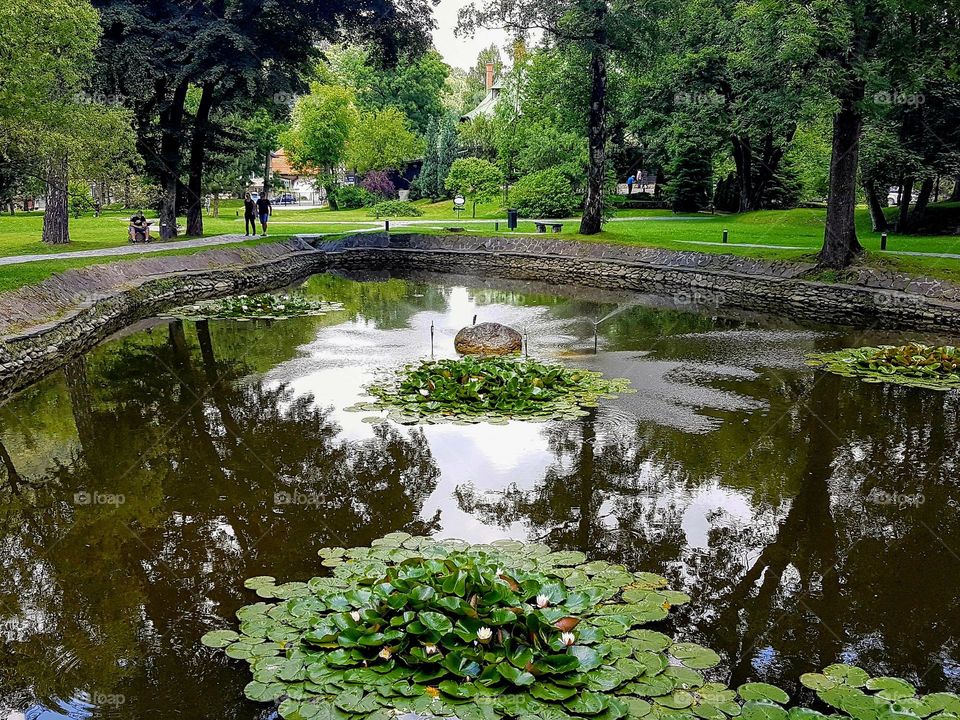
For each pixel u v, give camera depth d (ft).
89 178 77.10
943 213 103.91
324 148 196.13
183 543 26.61
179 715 18.04
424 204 205.05
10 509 29.76
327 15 104.17
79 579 24.47
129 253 83.30
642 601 22.11
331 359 51.47
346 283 92.17
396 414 39.55
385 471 32.63
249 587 23.17
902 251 83.05
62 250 84.07
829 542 26.89
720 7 104.94
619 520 28.30
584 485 31.32
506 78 174.19
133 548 26.30
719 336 59.72
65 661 20.24
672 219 139.13
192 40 92.94
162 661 20.07
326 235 117.70
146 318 67.05
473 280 95.30
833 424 38.68
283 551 25.84
